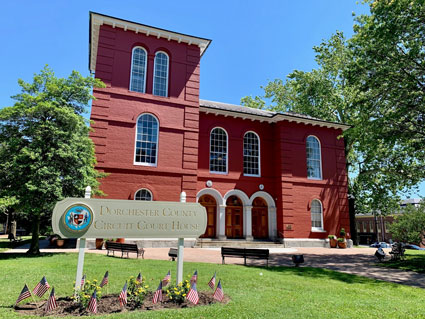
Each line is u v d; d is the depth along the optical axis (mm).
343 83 28906
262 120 23578
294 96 35938
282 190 22125
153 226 6781
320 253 18000
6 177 12602
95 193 14906
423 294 8273
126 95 18547
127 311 5641
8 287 7141
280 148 22859
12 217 25609
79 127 14047
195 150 19547
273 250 19141
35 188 11844
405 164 20625
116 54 18891
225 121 22500
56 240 18031
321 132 24766
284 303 6598
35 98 12992
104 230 6367
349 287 8773
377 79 15633
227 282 8492
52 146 13328
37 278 8109
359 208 29953
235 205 21984
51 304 5512
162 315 5367
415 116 15609
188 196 18781
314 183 23406
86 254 13414
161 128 19000
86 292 6012
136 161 18188
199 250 17016
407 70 15695
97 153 17094
